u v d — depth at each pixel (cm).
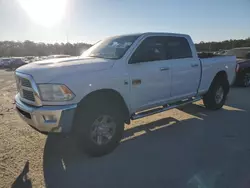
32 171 316
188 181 289
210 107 618
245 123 516
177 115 586
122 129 381
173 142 413
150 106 433
